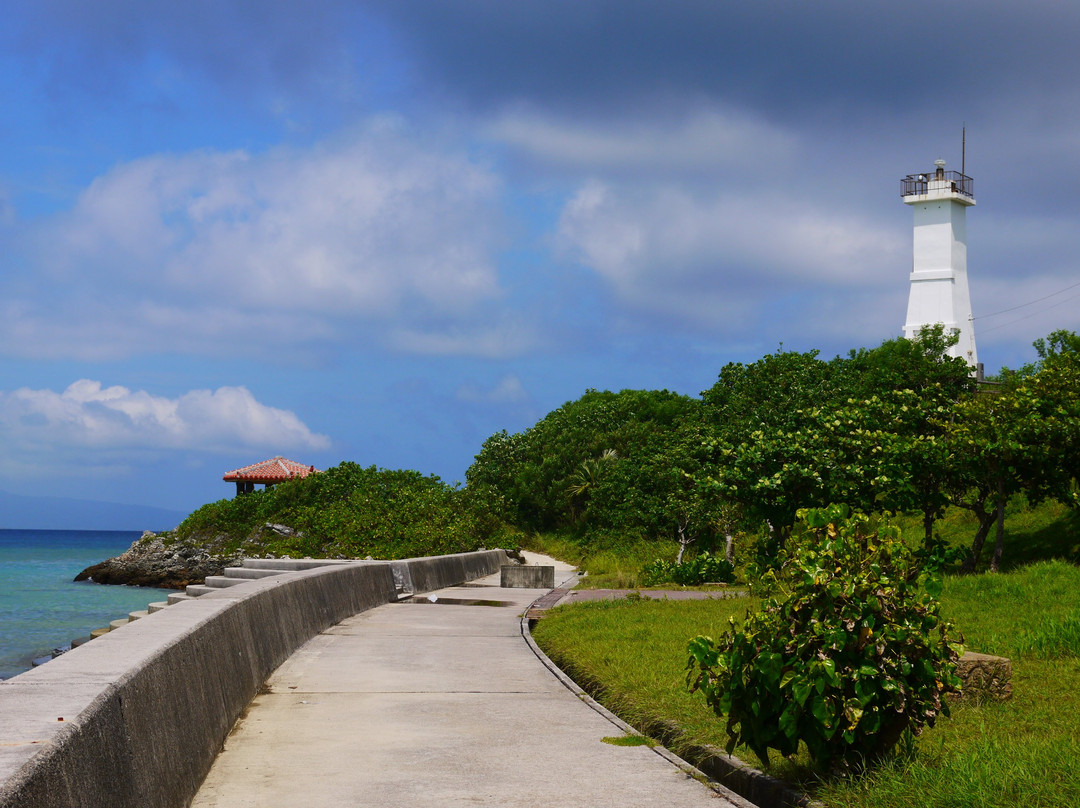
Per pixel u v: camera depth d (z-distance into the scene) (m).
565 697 8.73
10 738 3.34
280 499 46.53
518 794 5.58
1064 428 19.61
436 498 41.34
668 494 40.47
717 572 25.03
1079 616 10.22
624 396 67.94
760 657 5.29
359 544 38.66
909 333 55.28
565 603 17.31
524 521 57.25
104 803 3.78
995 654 9.17
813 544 5.60
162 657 5.33
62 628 27.94
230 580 19.80
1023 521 25.28
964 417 22.48
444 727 7.40
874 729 5.20
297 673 9.94
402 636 13.35
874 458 21.67
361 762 6.30
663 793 5.61
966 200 55.00
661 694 7.92
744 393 47.62
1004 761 5.23
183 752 5.39
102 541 165.88
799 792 5.25
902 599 5.43
